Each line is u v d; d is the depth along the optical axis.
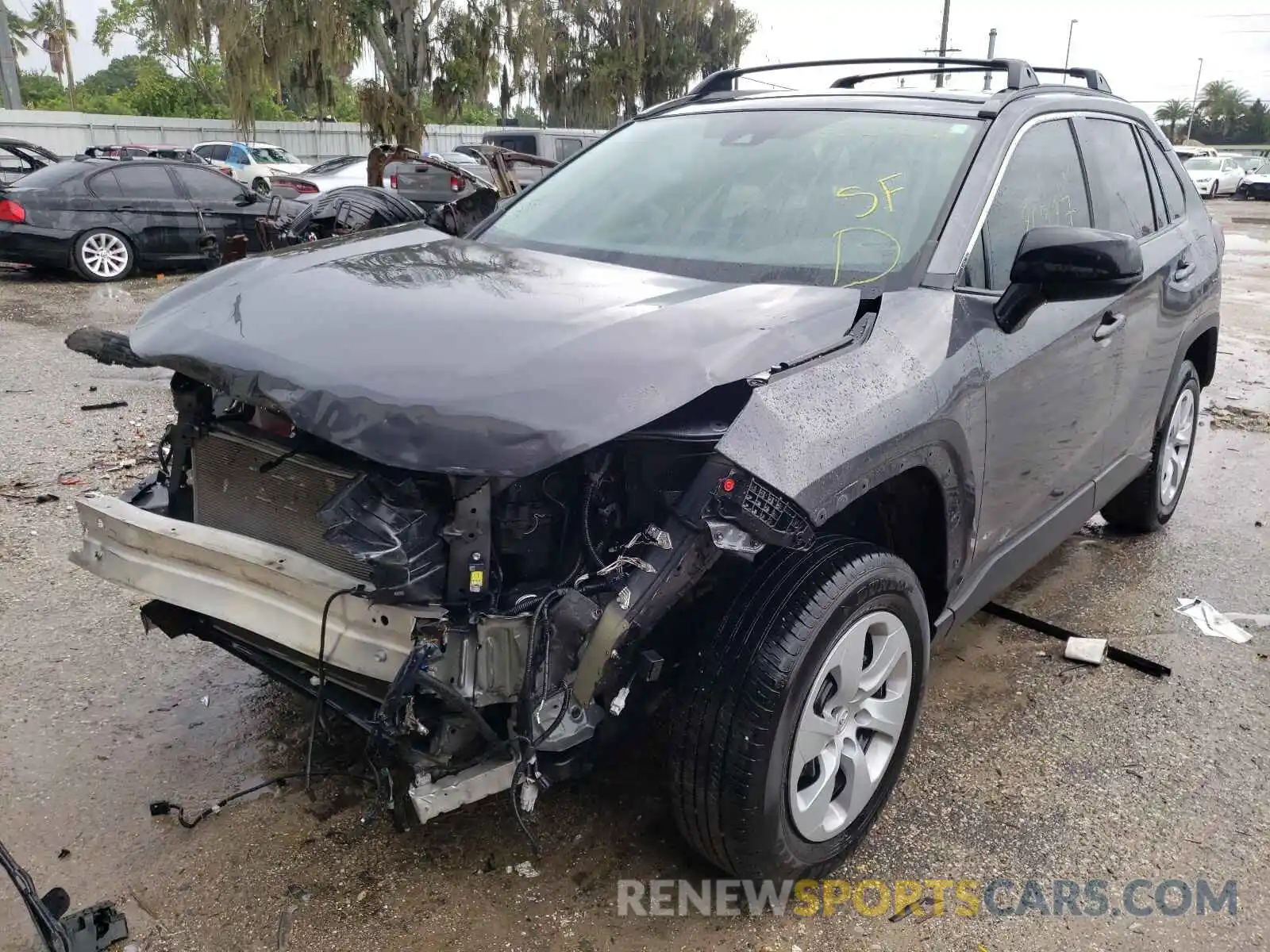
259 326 2.41
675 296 2.55
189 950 2.27
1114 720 3.35
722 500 2.05
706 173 3.32
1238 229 23.56
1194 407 4.97
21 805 2.74
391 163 10.17
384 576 1.98
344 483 2.21
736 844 2.28
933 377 2.52
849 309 2.52
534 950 2.30
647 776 2.93
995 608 4.12
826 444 2.17
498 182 9.16
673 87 36.56
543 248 3.22
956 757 3.12
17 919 2.34
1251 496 5.63
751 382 2.17
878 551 2.44
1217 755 3.16
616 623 2.00
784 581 2.27
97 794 2.80
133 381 7.49
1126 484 4.25
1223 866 2.66
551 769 2.17
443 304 2.42
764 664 2.19
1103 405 3.62
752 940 2.36
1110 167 3.85
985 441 2.78
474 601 2.06
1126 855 2.70
